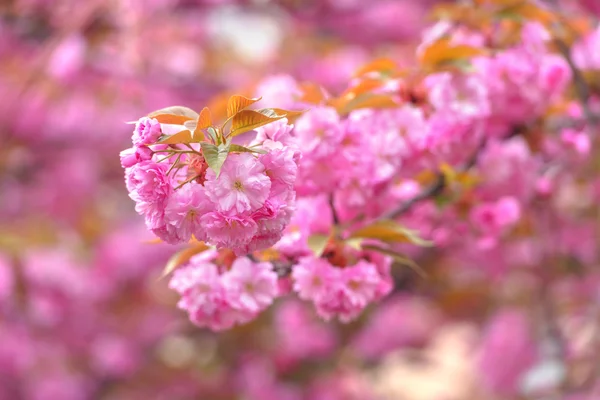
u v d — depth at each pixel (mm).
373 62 3400
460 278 8750
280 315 8281
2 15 8180
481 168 3934
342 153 2998
